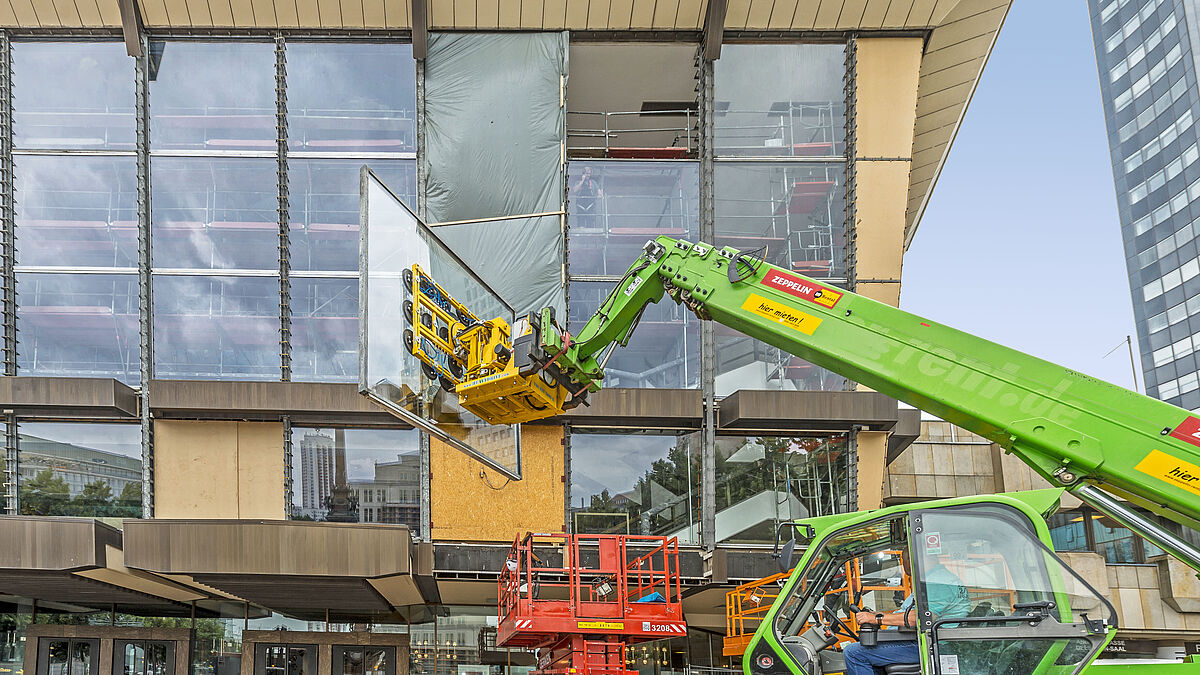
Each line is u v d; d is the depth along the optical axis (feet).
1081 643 23.79
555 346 31.50
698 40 63.87
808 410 60.39
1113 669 24.82
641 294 32.37
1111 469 24.36
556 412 33.14
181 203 62.59
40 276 62.13
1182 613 71.82
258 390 60.03
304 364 62.39
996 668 24.17
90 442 62.08
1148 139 337.52
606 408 60.64
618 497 62.13
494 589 64.75
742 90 64.13
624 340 33.81
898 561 28.19
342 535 54.19
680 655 74.69
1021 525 24.75
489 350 32.14
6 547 53.36
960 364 27.04
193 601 71.46
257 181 62.95
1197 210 310.24
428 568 57.26
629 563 56.65
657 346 62.80
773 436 63.41
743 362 62.95
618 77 73.26
